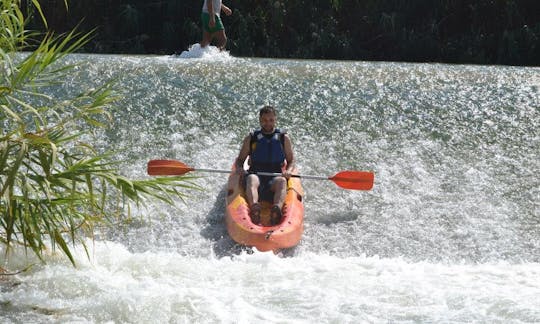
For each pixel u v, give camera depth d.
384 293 8.01
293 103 14.42
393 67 16.50
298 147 12.88
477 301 7.74
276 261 9.23
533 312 7.40
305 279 8.51
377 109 14.24
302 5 28.66
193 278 8.47
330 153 12.73
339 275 8.72
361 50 28.61
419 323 7.13
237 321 7.09
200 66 15.93
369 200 11.41
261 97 14.62
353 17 29.19
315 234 10.41
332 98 14.65
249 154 11.09
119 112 13.79
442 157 12.62
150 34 29.52
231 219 9.94
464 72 16.14
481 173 12.12
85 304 7.39
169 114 13.88
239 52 27.91
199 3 28.75
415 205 11.23
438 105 14.45
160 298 7.50
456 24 29.09
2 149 7.15
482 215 10.95
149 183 8.15
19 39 8.52
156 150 12.66
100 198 10.27
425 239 10.34
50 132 8.02
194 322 7.06
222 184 11.77
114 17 29.19
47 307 7.31
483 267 9.29
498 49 27.28
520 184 11.80
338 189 11.72
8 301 7.40
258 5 28.80
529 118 13.95
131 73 15.35
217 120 13.75
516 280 8.67
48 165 7.20
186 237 10.30
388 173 12.14
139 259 9.02
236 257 9.35
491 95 14.91
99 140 12.81
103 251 9.21
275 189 10.37
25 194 7.15
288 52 28.80
